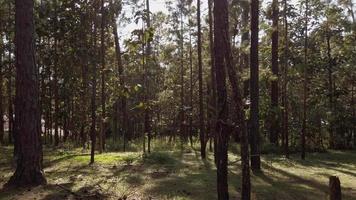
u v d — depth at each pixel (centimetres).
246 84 2638
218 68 874
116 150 2553
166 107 4250
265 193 1233
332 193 740
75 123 3022
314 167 1839
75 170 1589
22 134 1277
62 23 2134
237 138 2811
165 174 1512
